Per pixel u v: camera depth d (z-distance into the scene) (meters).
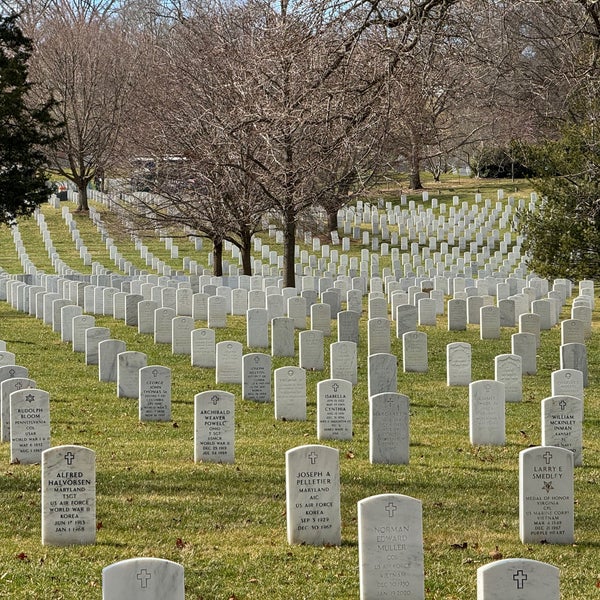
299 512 17.23
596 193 47.00
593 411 29.88
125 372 29.75
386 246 78.88
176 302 46.44
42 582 15.20
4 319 46.06
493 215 89.12
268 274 67.31
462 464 22.91
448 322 44.56
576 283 60.44
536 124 53.19
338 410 25.31
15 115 53.81
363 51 29.39
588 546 17.41
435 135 48.88
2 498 19.52
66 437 25.00
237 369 32.34
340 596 14.98
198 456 22.69
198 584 15.27
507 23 33.66
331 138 36.84
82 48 92.75
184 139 56.84
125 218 66.56
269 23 41.38
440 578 15.66
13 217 55.78
